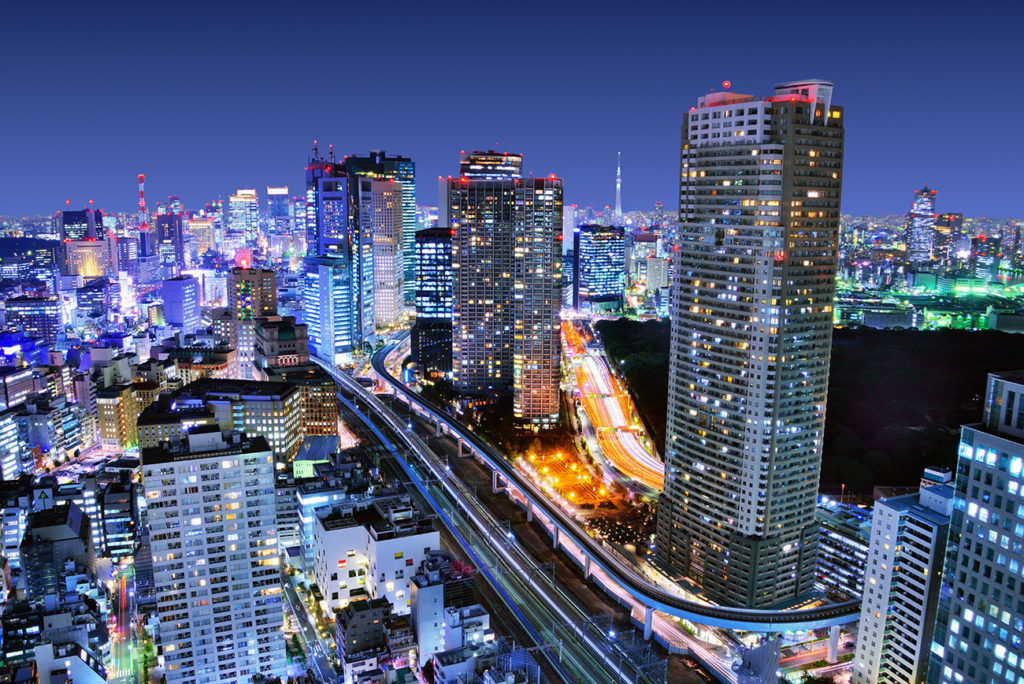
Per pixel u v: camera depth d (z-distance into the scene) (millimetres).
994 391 133375
